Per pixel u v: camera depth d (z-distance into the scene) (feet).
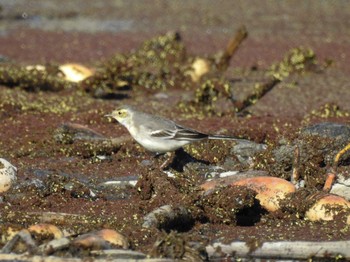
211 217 39.40
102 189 44.93
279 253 36.24
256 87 62.69
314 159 45.57
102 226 37.29
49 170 47.06
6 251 33.14
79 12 118.93
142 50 84.99
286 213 40.55
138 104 66.03
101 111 59.31
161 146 46.32
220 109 63.72
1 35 101.35
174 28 105.60
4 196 42.06
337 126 47.78
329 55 87.97
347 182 43.65
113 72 69.26
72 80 71.87
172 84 72.69
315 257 36.27
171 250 33.60
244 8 119.65
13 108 60.54
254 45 93.91
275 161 46.11
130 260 32.89
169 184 41.11
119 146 51.24
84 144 50.80
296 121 58.49
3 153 50.57
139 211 40.34
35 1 127.75
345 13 113.70
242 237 37.27
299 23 107.24
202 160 48.42
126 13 117.80
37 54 88.94
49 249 32.94
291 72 78.89
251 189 40.16
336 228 38.45
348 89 72.13
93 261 32.58
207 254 35.53
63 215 38.78
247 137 52.03
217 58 76.43
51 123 57.41
